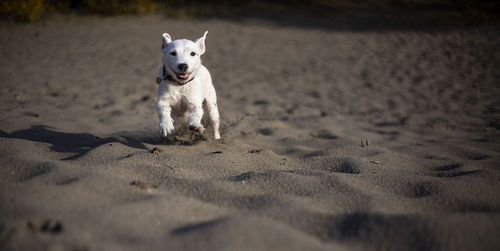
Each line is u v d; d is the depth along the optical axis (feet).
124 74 35.14
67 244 6.10
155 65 40.24
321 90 32.22
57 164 9.96
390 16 77.77
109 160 11.95
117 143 13.56
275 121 21.52
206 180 9.87
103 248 6.09
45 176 9.15
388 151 15.25
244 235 6.72
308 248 6.51
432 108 26.21
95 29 59.16
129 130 17.01
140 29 61.26
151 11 73.56
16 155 10.87
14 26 56.18
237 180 10.37
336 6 86.89
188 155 12.57
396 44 54.95
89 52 44.86
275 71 40.29
